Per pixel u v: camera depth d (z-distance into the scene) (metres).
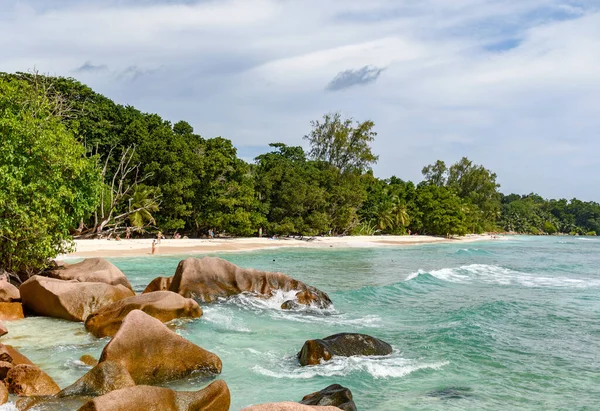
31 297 14.15
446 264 39.31
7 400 7.57
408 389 9.95
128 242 45.56
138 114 59.81
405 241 76.12
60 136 19.41
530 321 16.64
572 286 25.92
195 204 55.00
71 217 19.47
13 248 16.89
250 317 15.66
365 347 12.09
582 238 138.38
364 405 9.05
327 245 60.62
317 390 9.58
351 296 20.95
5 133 17.38
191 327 13.62
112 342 9.37
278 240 60.56
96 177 21.16
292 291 18.42
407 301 20.56
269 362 11.29
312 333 14.12
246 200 56.78
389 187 100.44
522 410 9.01
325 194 69.25
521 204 176.50
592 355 12.71
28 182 17.75
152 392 6.94
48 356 10.68
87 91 54.56
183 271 17.52
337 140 79.44
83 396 7.89
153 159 51.69
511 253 57.69
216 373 10.16
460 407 9.07
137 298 13.63
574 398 9.67
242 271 18.33
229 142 57.25
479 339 13.91
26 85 22.06
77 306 13.68
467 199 117.06
